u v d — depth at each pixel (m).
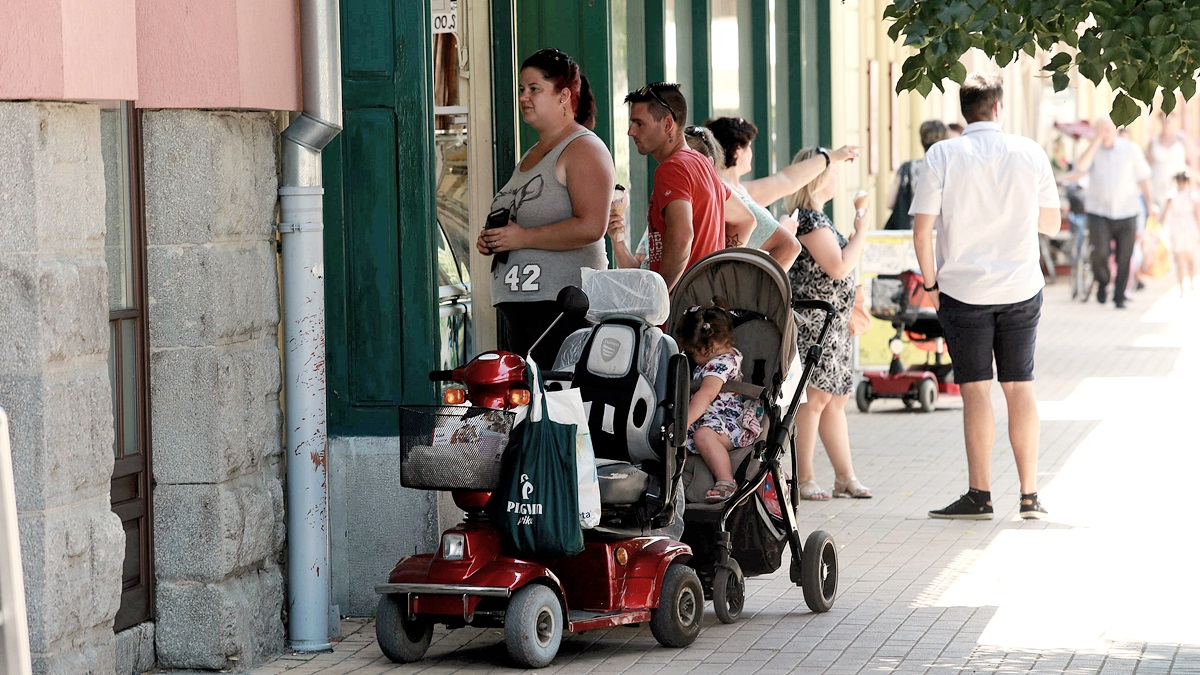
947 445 44.09
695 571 24.97
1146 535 31.69
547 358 26.28
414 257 25.94
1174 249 89.12
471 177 30.25
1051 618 25.16
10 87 18.91
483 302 30.03
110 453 20.62
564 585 23.09
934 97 76.62
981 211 33.12
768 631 24.66
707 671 22.31
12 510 12.92
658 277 23.84
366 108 25.81
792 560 25.91
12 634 12.84
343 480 26.33
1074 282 87.94
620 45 34.16
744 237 29.78
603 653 23.44
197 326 22.47
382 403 26.19
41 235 19.12
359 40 25.70
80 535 19.84
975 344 33.38
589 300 23.11
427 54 25.73
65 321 19.52
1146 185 84.69
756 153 49.25
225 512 22.69
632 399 23.64
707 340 24.89
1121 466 40.03
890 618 25.39
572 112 26.23
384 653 22.94
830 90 55.91
